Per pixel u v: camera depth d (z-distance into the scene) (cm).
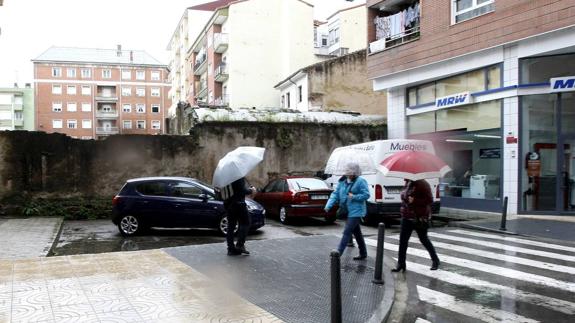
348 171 779
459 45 1591
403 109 1944
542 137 1421
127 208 1200
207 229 1284
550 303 589
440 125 1778
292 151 1911
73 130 8900
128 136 1698
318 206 1380
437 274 743
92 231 1309
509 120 1456
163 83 9294
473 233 1178
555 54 1379
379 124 2039
